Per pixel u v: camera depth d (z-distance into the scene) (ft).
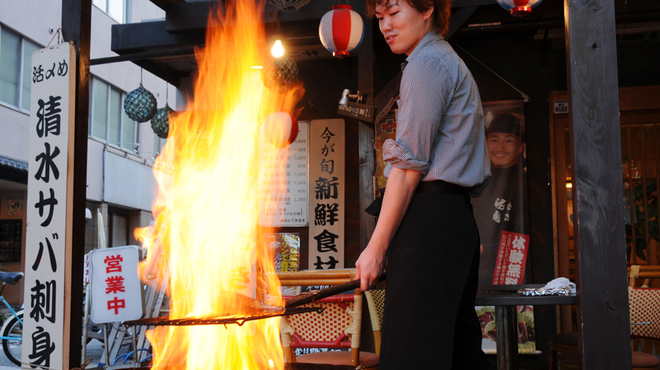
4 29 38.63
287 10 13.12
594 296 5.70
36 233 8.95
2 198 43.27
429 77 4.98
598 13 6.11
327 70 19.03
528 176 17.21
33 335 8.71
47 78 9.27
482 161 5.31
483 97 17.61
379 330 10.34
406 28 5.39
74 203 9.02
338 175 18.49
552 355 11.76
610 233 5.76
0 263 42.75
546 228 16.99
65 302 8.65
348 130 18.79
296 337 9.39
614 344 5.61
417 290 4.81
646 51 17.13
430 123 4.90
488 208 17.01
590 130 5.93
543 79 17.44
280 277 8.74
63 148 9.02
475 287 5.31
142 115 18.24
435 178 5.01
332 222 18.34
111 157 49.03
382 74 18.21
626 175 17.20
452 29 14.88
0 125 37.86
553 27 15.67
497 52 17.67
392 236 5.05
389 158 5.03
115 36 17.56
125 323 4.99
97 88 47.65
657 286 16.81
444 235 4.88
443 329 4.73
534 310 16.72
